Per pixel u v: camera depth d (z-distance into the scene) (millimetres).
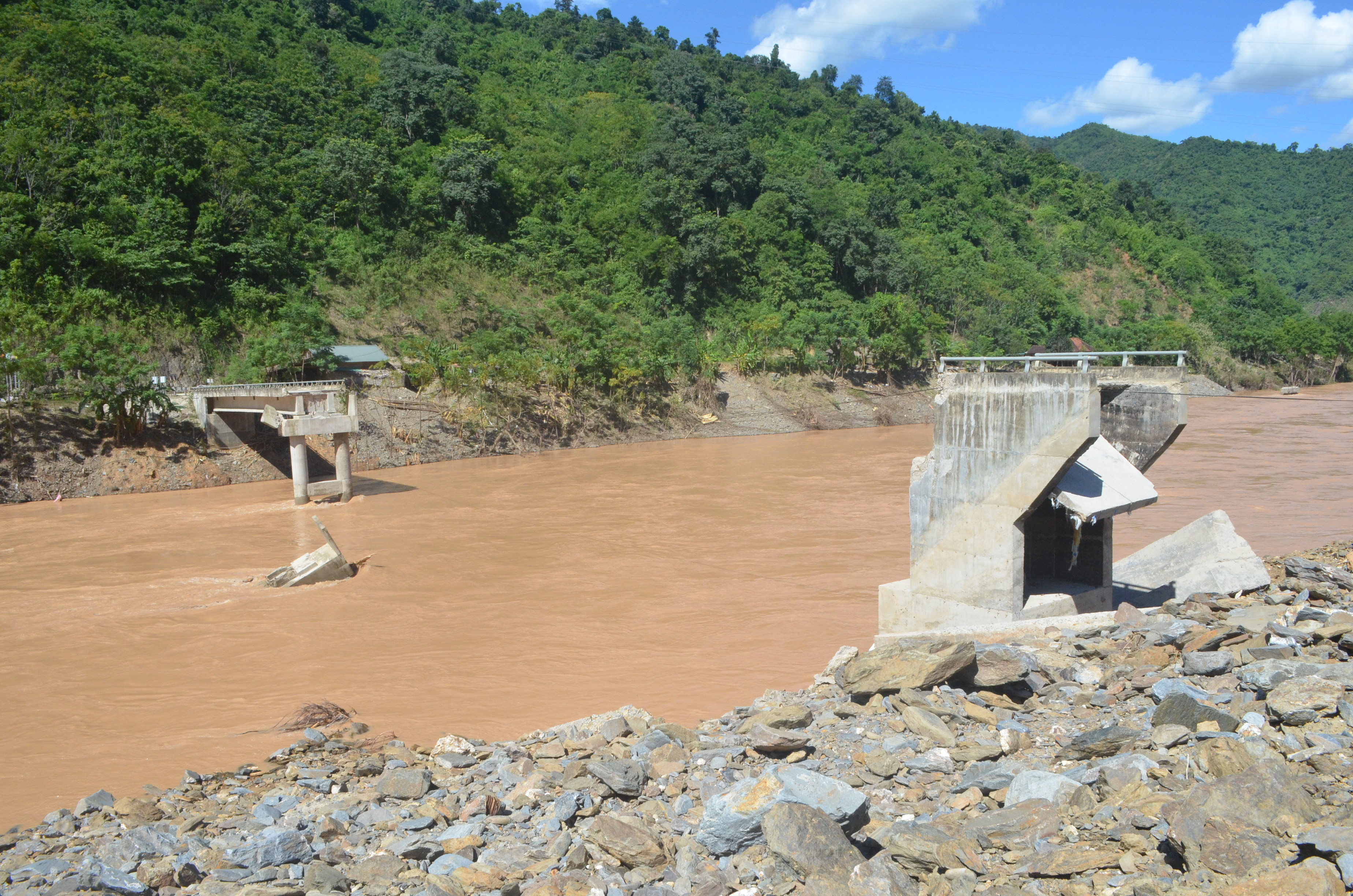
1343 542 27141
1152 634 15148
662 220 113125
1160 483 50375
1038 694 13352
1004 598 19594
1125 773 9469
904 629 21812
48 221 69125
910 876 8617
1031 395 18859
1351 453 62438
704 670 23234
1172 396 21281
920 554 21375
